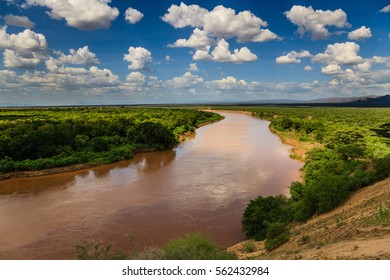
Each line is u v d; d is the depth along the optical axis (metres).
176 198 37.12
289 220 27.11
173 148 70.19
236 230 28.64
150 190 40.31
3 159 48.06
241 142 77.81
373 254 12.96
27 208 34.38
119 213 32.78
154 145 67.00
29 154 51.38
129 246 25.67
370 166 35.22
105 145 61.09
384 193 23.09
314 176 38.00
